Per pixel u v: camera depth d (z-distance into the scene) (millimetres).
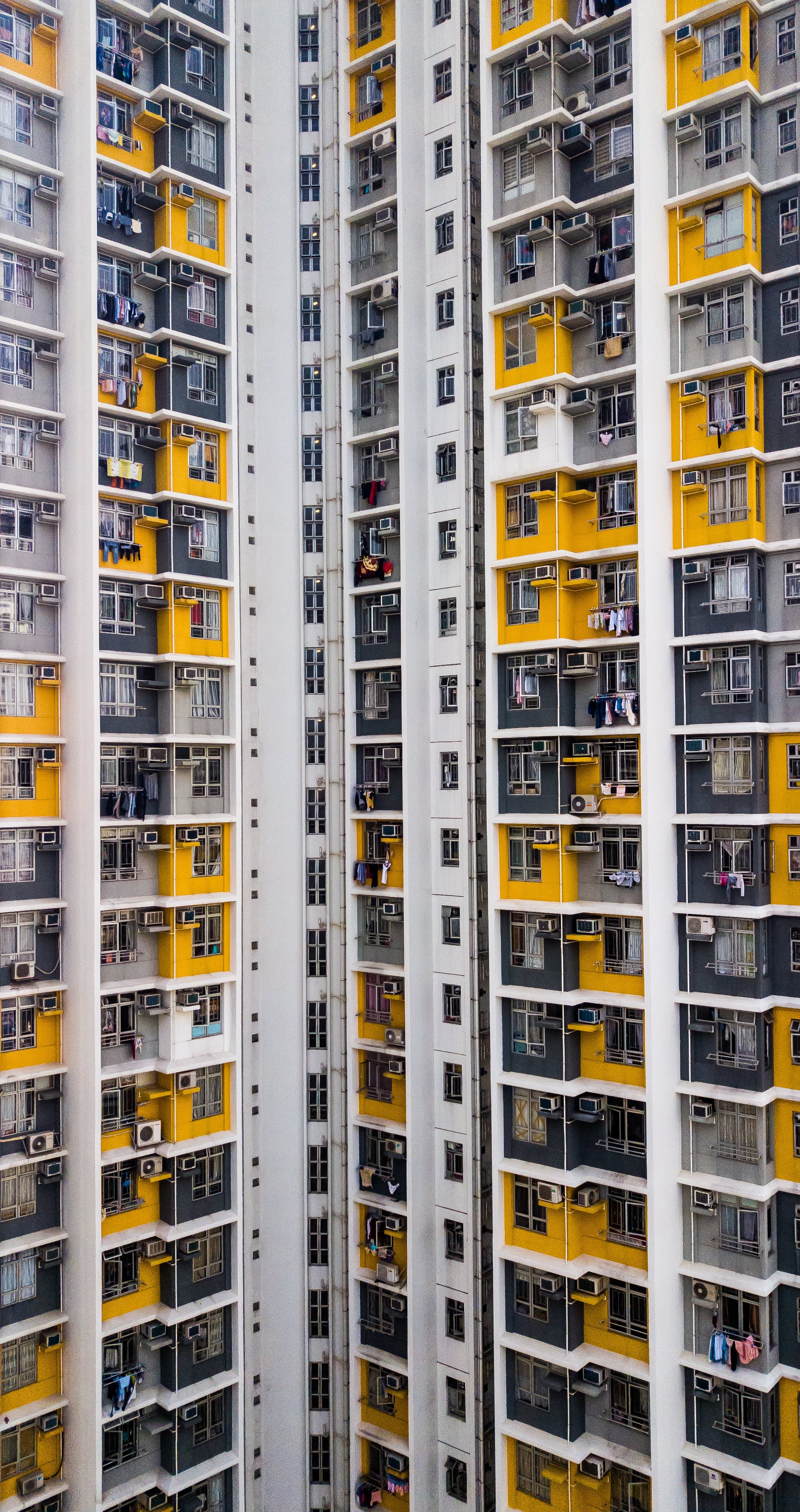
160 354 28594
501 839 27688
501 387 27641
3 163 26625
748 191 24469
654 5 25266
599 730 26266
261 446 31328
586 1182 25750
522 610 27438
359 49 30469
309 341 31688
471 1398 27891
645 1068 25109
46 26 27047
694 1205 24844
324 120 31375
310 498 31547
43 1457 25891
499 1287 26812
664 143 25562
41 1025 26719
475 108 29172
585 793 26969
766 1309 23859
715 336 25188
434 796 29562
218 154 29719
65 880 27078
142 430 28094
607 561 26641
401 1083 29109
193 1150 27641
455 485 29266
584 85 26766
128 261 28297
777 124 24797
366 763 30453
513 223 27172
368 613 30453
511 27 27234
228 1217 28219
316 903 31047
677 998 25266
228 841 29344
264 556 31297
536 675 27078
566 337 26953
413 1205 28109
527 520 27406
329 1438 30078
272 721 31062
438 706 29531
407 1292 28078
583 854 26906
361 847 30484
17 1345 25766
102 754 27547
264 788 31031
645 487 24781
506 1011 27484
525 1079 26766
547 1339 26375
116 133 27547
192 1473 27109
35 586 27078
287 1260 30266
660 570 25234
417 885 28828
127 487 28141
